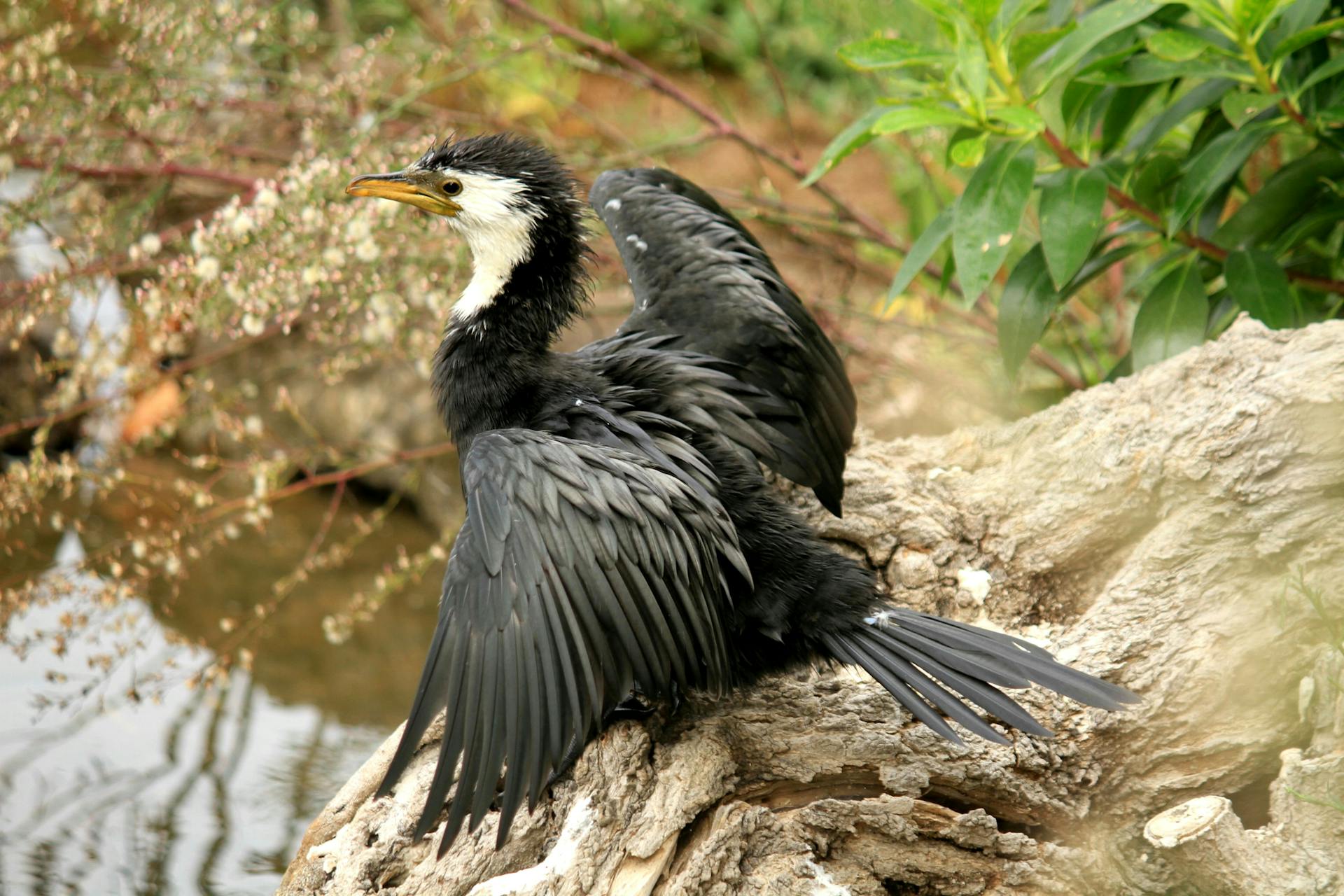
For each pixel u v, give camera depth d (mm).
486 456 5980
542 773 5398
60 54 12930
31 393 14008
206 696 11234
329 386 13805
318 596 12648
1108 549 7086
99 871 9227
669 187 8602
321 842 6340
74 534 13164
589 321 13125
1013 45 8164
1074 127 9453
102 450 14078
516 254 7117
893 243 12391
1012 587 7180
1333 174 8516
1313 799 5480
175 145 11406
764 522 6367
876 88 13398
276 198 9391
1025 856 5957
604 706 5703
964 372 12305
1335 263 9422
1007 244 7852
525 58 14289
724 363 7082
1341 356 6359
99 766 10359
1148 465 6793
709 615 5914
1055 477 7281
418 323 11086
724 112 13984
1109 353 12227
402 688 11477
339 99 11117
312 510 13922
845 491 7570
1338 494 6246
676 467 6227
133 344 10727
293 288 9516
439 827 6062
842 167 15562
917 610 6543
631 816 5887
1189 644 6246
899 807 5953
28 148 11008
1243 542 6422
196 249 9602
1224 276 8703
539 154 7312
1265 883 5410
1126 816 6105
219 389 13789
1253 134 8195
